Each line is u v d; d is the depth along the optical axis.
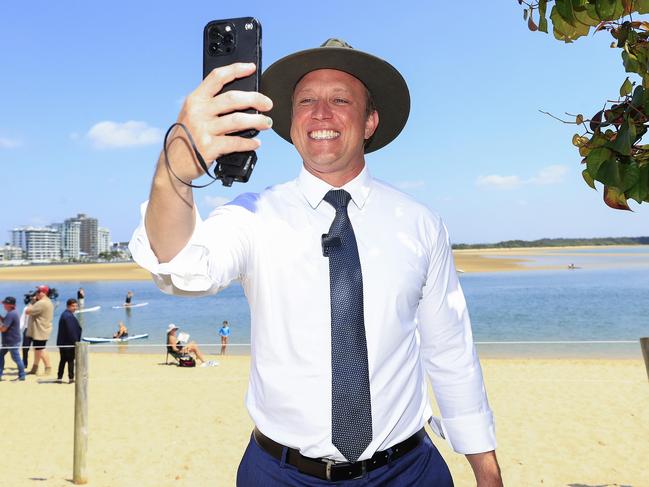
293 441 1.67
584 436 7.23
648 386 10.34
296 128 1.82
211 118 1.13
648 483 5.62
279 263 1.71
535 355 18.55
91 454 6.68
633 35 1.36
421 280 1.83
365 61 1.81
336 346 1.63
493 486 1.90
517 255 174.75
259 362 1.73
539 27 1.53
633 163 1.40
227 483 5.78
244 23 1.27
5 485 5.53
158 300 50.94
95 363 15.92
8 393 10.57
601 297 41.75
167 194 1.21
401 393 1.75
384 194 1.89
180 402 9.60
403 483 1.74
